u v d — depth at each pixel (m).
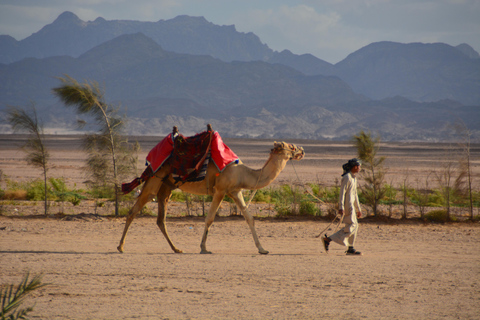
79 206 65.62
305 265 28.30
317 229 48.62
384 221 54.75
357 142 59.00
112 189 57.62
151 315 18.83
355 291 22.62
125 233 33.66
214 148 32.88
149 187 33.78
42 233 42.25
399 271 26.98
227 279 24.64
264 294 21.94
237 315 18.94
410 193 80.44
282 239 41.78
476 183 94.69
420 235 44.66
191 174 32.72
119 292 21.98
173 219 54.44
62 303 20.22
